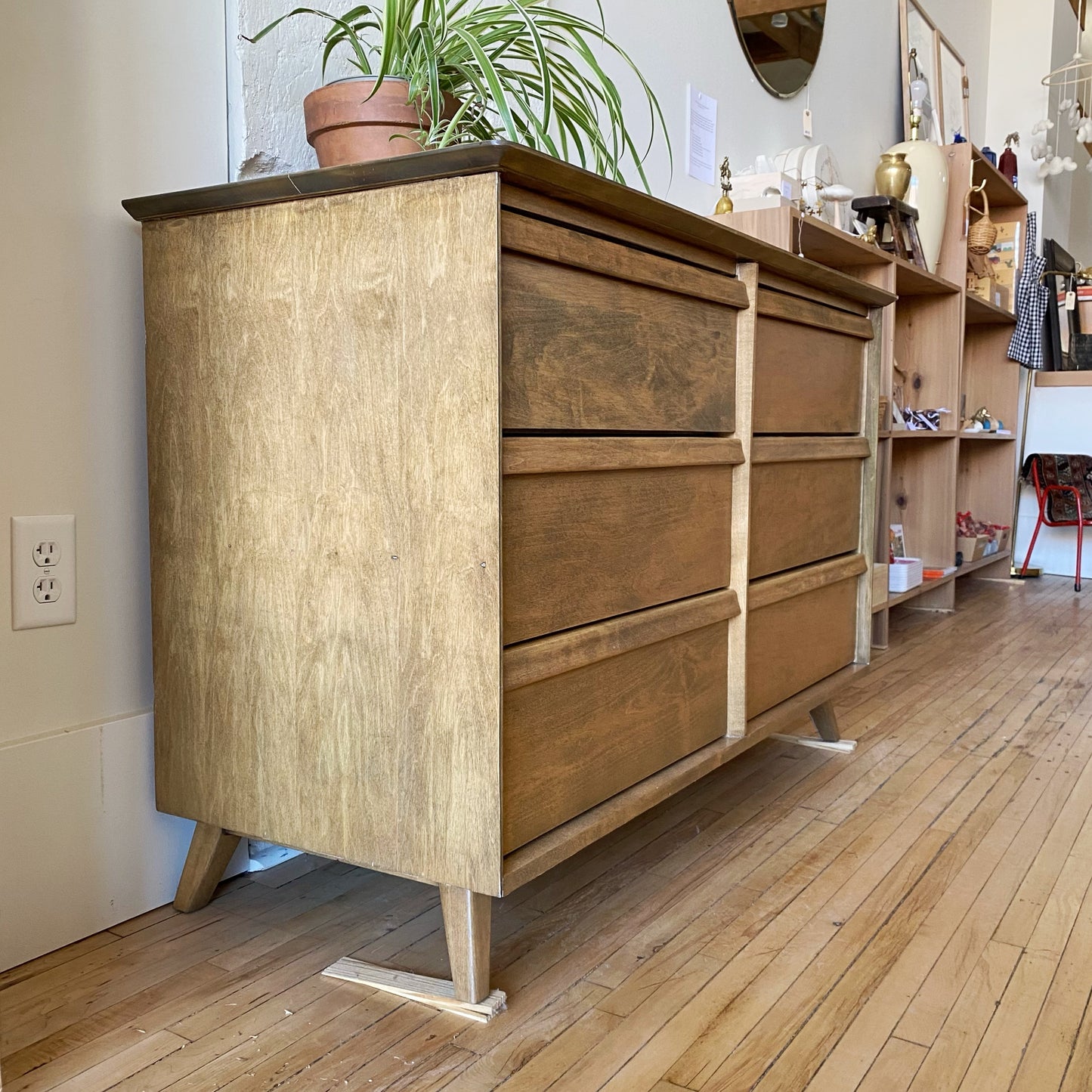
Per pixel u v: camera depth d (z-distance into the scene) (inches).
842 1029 40.1
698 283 51.2
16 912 44.6
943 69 169.6
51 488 45.8
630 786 48.8
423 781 40.6
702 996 42.5
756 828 61.9
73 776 46.5
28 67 43.8
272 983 43.4
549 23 53.2
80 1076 36.9
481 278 37.3
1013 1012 41.3
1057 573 187.5
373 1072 37.1
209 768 47.1
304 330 41.9
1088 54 246.2
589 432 44.5
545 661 41.1
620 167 84.5
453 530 38.9
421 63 49.4
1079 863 56.5
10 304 43.7
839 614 73.4
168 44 49.6
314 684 43.2
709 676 55.7
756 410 59.1
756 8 106.7
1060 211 215.8
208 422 45.2
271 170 54.9
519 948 46.7
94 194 46.7
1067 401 186.2
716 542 55.9
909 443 145.1
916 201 135.0
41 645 45.8
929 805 65.9
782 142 116.2
